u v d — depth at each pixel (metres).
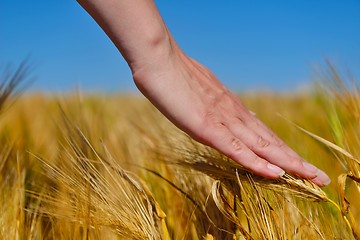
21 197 0.72
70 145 0.68
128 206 0.64
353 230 0.60
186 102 0.61
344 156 0.69
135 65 0.61
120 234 0.63
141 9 0.60
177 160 0.69
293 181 0.61
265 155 0.61
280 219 0.62
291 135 1.07
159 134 0.89
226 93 0.65
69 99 1.06
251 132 0.62
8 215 0.71
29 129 1.28
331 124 0.77
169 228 0.73
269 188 0.62
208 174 0.64
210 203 0.67
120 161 0.90
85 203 0.64
